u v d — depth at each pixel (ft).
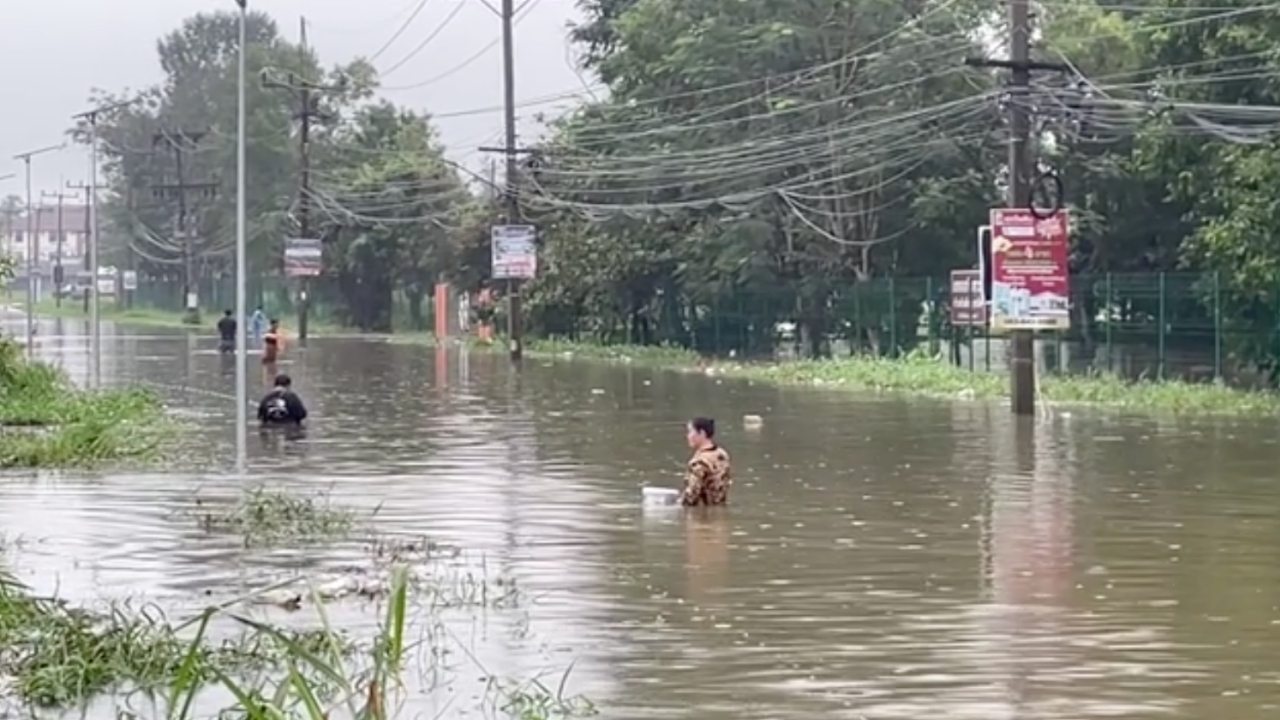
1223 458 84.58
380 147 339.57
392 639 29.84
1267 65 125.59
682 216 201.26
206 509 65.10
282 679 34.96
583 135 209.26
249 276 357.61
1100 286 139.85
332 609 44.91
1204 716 33.63
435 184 295.07
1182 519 62.54
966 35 172.65
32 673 36.40
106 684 36.37
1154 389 122.62
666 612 44.45
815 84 177.27
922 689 35.86
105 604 45.06
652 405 125.39
